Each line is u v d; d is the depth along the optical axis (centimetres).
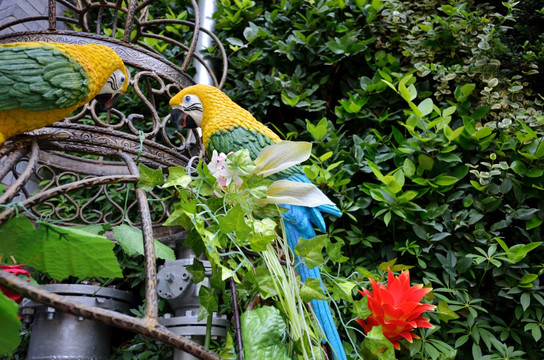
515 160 151
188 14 228
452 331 133
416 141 156
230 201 94
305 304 103
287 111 192
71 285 135
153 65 135
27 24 211
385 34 188
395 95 175
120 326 60
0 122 86
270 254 94
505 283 138
